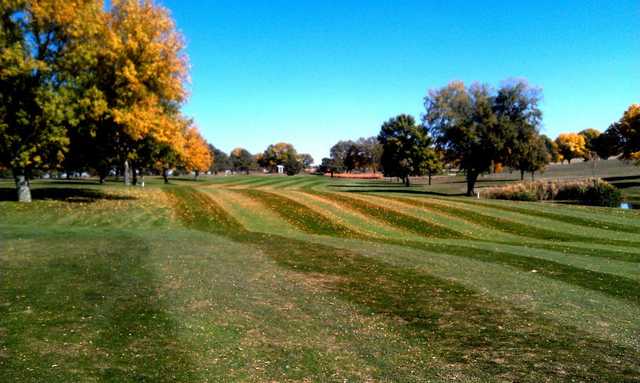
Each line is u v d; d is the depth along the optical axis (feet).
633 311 33.42
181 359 23.79
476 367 23.48
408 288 39.37
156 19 99.09
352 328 29.37
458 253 57.57
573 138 488.44
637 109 240.53
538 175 345.51
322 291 38.06
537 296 37.14
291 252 55.83
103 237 62.80
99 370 22.20
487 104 185.78
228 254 53.31
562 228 86.33
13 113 88.38
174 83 101.91
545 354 25.22
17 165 89.81
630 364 23.82
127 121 93.15
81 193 116.37
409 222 92.07
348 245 62.34
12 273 40.86
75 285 37.40
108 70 96.27
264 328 28.89
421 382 21.63
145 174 419.13
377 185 300.20
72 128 96.84
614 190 140.05
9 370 21.94
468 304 34.78
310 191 133.28
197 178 349.82
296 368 23.06
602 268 48.60
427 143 298.97
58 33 91.30
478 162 185.06
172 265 45.83
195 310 31.81
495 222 92.17
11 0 84.53
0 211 87.25
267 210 99.60
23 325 28.14
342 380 21.76
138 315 30.50
